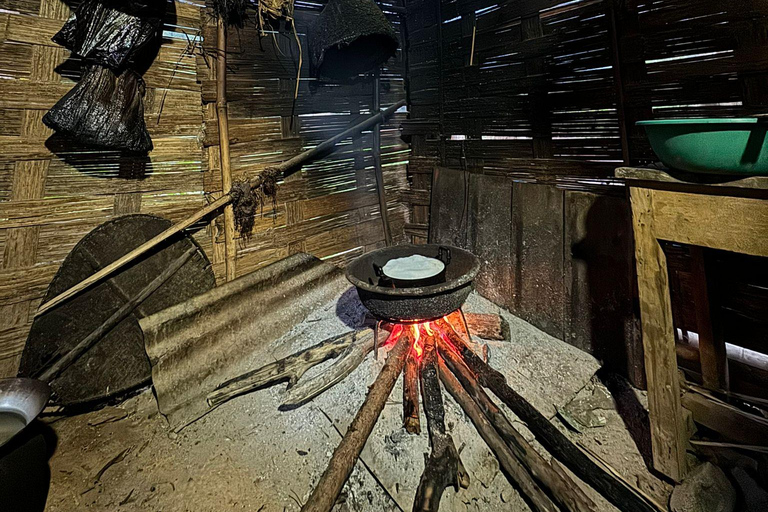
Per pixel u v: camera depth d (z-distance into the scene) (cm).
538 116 242
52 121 175
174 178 230
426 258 212
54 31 186
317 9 277
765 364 174
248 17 244
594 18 207
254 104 255
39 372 190
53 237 195
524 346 226
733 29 159
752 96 158
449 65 295
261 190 262
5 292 185
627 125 200
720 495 139
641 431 174
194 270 237
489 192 273
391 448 162
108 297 208
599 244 211
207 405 193
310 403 190
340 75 286
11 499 129
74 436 185
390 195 344
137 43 190
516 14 244
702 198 118
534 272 247
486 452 161
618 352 207
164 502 151
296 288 263
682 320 193
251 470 163
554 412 182
